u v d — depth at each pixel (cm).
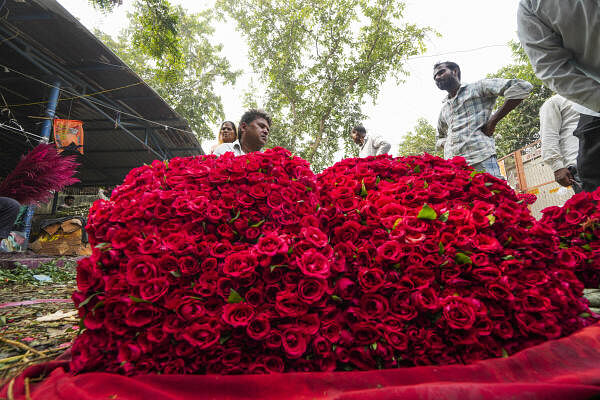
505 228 128
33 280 401
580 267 153
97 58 703
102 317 107
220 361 101
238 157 142
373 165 161
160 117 998
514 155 972
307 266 106
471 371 96
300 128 1488
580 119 232
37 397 86
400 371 96
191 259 108
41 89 786
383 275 112
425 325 109
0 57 679
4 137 977
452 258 115
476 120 303
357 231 122
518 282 119
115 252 109
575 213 162
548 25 197
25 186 371
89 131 1085
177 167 145
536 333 112
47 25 600
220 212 117
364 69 1492
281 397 88
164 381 93
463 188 147
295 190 127
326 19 1474
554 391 79
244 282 107
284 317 103
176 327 102
